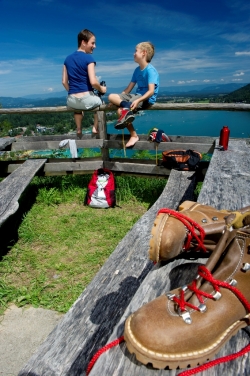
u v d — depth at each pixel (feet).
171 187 13.00
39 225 13.21
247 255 3.29
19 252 11.19
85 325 5.77
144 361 2.97
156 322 3.05
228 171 9.36
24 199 15.38
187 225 3.71
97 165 16.66
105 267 7.43
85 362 5.07
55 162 16.96
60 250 11.39
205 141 14.88
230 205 6.63
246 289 3.23
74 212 14.47
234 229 3.53
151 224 9.55
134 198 15.79
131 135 15.44
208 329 3.03
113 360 3.19
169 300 3.32
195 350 2.99
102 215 14.12
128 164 16.16
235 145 13.52
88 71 14.42
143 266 7.39
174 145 15.17
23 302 8.67
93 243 11.80
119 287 6.72
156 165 15.74
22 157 21.34
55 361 5.10
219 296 3.18
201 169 14.93
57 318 8.22
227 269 3.30
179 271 4.62
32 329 7.86
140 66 14.15
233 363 3.14
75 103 15.07
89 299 6.41
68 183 16.98
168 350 2.92
